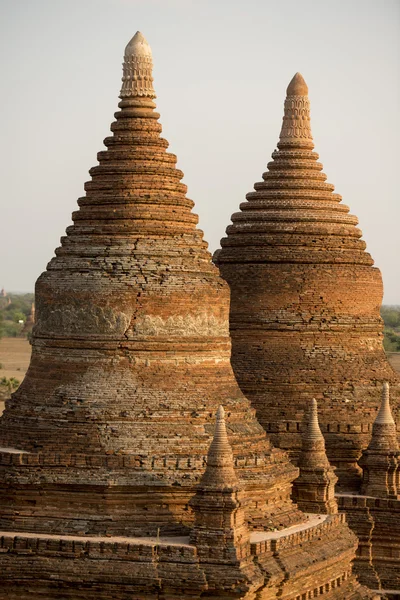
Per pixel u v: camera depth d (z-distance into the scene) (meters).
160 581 66.50
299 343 88.00
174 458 70.00
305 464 78.06
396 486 85.00
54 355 73.12
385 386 85.38
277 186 90.88
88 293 72.50
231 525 67.31
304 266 88.75
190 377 72.69
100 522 69.00
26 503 70.06
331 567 72.50
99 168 75.19
